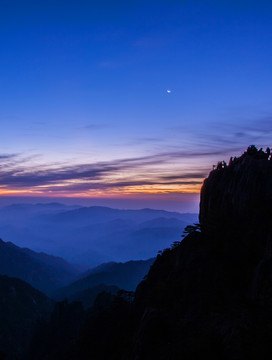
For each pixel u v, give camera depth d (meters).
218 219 58.00
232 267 45.62
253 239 46.22
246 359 28.72
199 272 47.56
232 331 31.86
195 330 36.53
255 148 63.44
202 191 71.38
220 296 40.91
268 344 29.50
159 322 42.62
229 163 67.94
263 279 37.72
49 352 118.38
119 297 95.25
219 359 29.97
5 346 152.50
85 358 72.19
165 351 36.00
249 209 53.94
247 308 36.34
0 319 177.12
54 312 150.25
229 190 60.19
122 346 59.75
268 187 54.56
